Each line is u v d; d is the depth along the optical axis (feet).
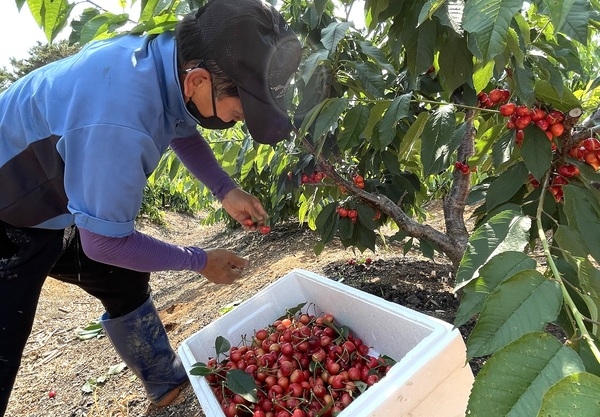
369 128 5.16
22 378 10.69
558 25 2.15
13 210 5.18
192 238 35.17
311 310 6.66
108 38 4.97
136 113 4.02
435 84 6.10
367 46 5.11
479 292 2.43
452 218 6.70
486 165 5.82
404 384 3.67
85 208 4.12
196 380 5.01
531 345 1.93
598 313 2.57
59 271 6.54
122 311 6.96
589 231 3.27
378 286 8.96
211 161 6.85
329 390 5.13
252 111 4.13
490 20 2.51
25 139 4.72
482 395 1.88
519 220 2.79
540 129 3.79
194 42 4.06
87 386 9.10
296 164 7.40
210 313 11.11
